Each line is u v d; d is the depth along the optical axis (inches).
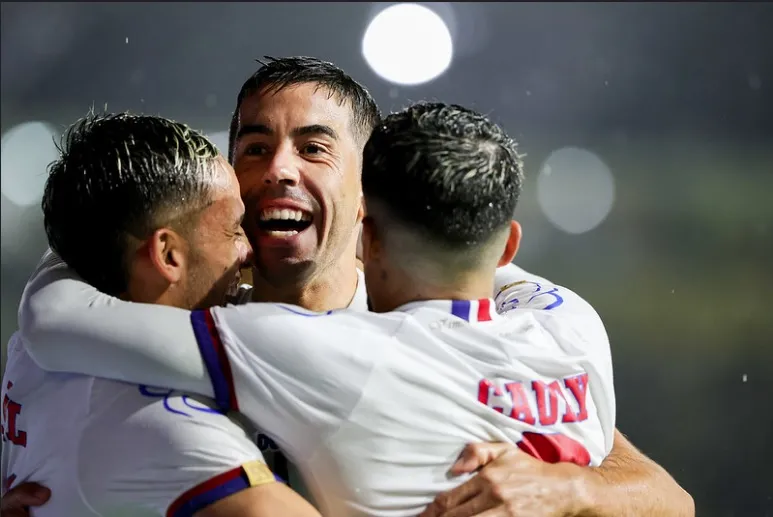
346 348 264.4
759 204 1584.6
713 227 1473.9
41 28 2212.1
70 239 294.5
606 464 305.6
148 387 268.5
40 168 1701.5
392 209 272.7
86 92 2161.7
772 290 1159.0
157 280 292.7
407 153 269.1
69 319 275.3
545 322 298.0
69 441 271.0
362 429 262.5
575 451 284.8
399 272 279.0
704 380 875.4
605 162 1898.4
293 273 356.8
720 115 2161.7
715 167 1849.2
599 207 1615.4
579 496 276.4
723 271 1247.5
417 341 269.7
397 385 264.4
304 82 357.1
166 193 287.7
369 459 263.9
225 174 300.8
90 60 2224.4
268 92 355.9
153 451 259.8
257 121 354.3
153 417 262.4
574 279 1230.3
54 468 273.3
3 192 1568.7
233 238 302.7
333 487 266.5
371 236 282.0
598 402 297.1
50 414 279.3
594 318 313.3
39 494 275.0
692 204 1616.6
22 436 289.4
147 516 264.7
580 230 1488.7
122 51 2245.3
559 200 1664.6
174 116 2070.6
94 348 269.0
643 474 306.7
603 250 1371.8
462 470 266.5
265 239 353.1
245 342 264.4
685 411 807.1
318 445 264.1
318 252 358.3
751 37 2193.7
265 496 255.4
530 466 271.6
